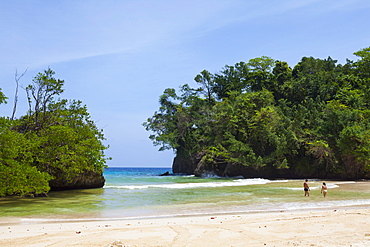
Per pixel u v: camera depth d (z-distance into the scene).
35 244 9.12
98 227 12.07
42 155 25.47
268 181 43.78
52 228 12.01
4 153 20.91
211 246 8.84
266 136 57.44
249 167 59.53
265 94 67.44
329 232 10.59
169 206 18.84
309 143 52.69
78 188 31.08
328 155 51.69
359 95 63.91
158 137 71.75
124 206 18.97
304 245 8.80
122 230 11.13
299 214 14.86
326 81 75.06
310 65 82.88
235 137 63.53
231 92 73.19
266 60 86.44
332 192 27.20
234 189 30.38
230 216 14.78
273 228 11.30
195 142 71.88
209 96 82.38
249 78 85.38
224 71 83.75
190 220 13.59
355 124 51.69
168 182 44.09
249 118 62.06
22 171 20.92
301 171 55.78
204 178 56.72
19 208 18.33
